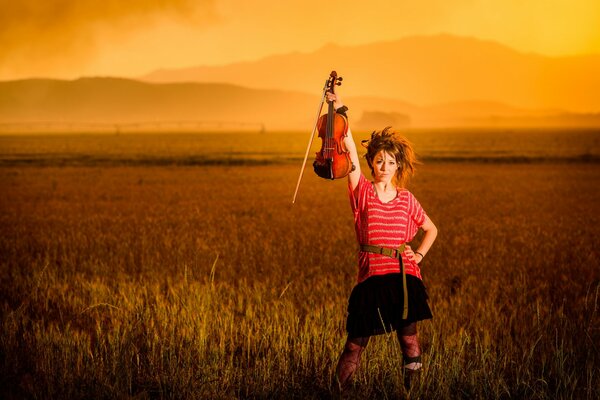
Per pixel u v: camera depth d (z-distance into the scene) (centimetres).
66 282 865
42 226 1634
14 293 793
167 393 474
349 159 439
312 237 1376
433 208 2111
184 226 1584
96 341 597
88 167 4772
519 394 468
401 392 455
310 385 477
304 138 14988
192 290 755
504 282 869
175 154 7044
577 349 544
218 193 2752
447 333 591
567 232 1498
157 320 639
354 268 990
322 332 578
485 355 509
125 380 485
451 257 1103
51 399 449
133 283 831
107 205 2247
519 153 6694
